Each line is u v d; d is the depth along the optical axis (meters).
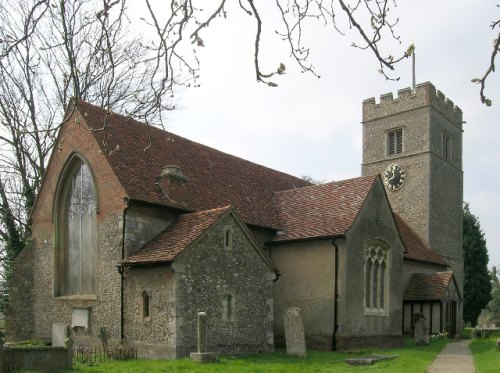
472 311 47.97
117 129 22.31
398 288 24.92
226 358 17.58
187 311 17.58
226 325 18.75
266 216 24.88
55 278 21.97
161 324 17.64
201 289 18.11
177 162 23.89
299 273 23.02
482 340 26.77
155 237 19.88
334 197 24.77
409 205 37.22
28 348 14.23
